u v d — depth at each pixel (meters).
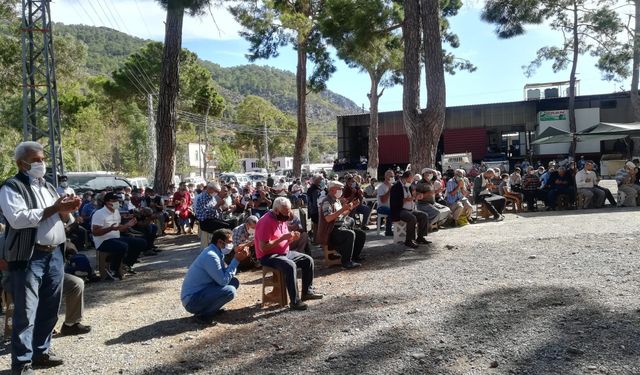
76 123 48.47
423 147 14.50
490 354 4.12
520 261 7.51
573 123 29.84
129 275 9.03
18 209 4.20
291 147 94.69
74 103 48.38
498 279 6.53
